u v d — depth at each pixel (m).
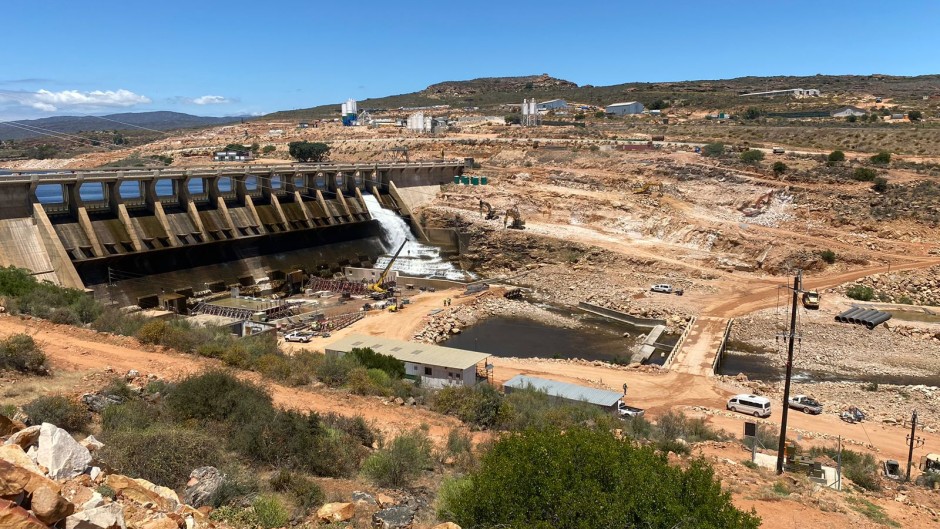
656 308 87.50
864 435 47.62
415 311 87.31
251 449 22.72
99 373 29.73
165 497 14.83
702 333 76.75
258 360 37.81
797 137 158.62
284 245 103.75
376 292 94.06
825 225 107.38
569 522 16.06
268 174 105.00
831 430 48.62
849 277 92.25
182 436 20.11
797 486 30.72
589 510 15.93
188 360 35.28
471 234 117.81
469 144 176.38
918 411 54.38
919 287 87.94
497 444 19.48
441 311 87.25
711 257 103.56
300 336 71.75
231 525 15.89
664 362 70.38
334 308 86.56
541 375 61.50
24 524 9.94
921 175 113.25
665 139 170.00
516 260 113.25
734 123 193.25
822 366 68.25
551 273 106.00
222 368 33.22
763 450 38.16
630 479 16.92
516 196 128.12
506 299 95.69
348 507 18.30
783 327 78.44
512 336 81.12
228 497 17.92
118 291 79.94
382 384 38.38
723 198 118.00
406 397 37.19
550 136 181.00
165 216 88.75
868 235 103.12
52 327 37.91
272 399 30.27
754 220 112.88
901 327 76.44
